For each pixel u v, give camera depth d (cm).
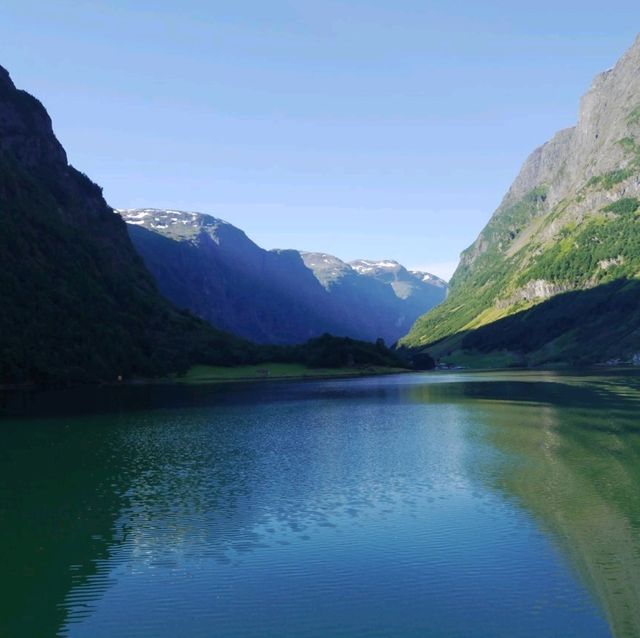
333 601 2816
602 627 2533
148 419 9331
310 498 4459
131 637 2573
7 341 16338
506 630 2531
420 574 3072
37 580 3130
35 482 5128
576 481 4719
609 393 11644
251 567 3216
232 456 6144
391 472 5209
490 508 4084
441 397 12212
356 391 14900
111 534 3781
